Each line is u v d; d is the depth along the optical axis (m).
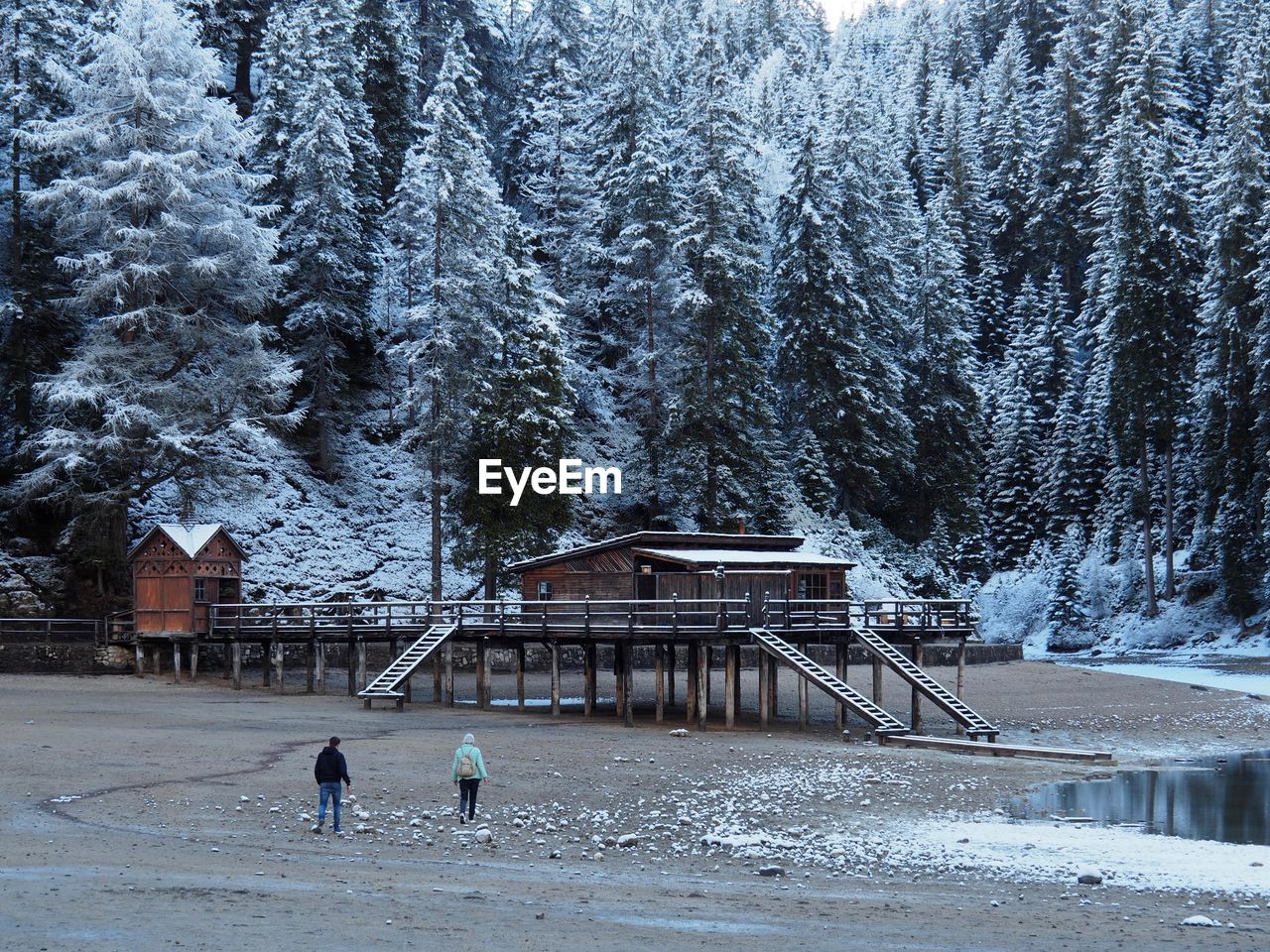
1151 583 77.31
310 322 61.34
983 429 91.12
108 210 48.56
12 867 14.83
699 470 64.00
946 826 22.91
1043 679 54.72
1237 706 47.25
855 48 146.88
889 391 73.56
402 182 61.22
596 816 22.20
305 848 17.88
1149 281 76.81
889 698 47.19
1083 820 24.22
